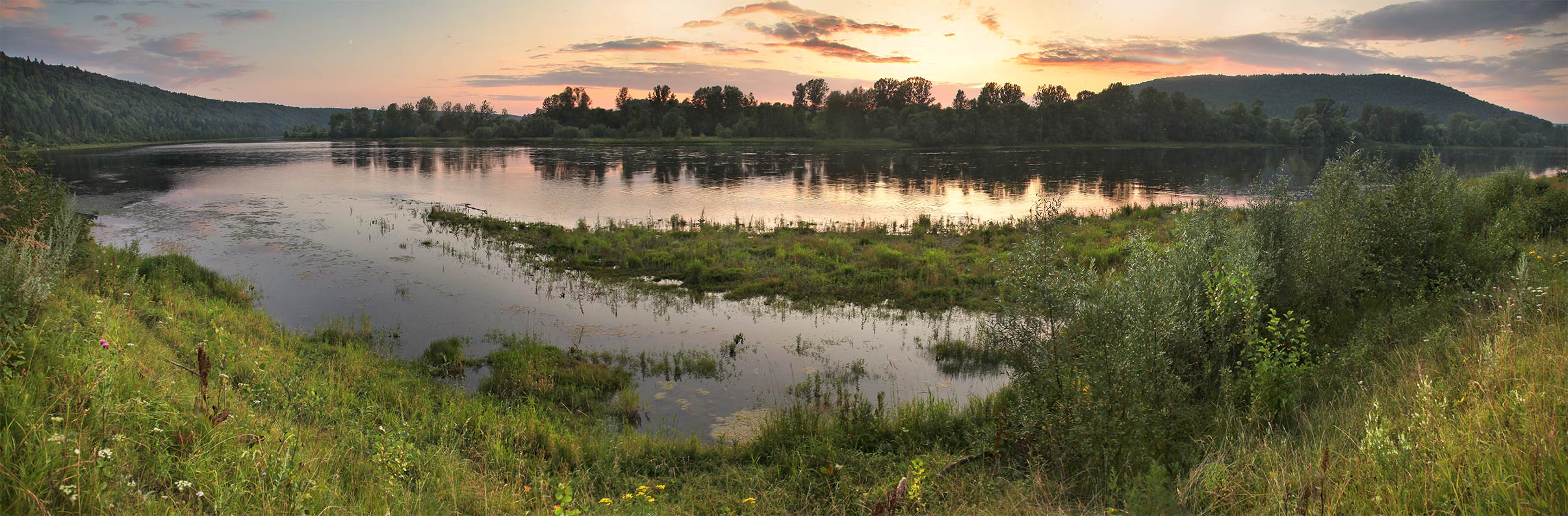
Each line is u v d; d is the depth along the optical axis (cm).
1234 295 803
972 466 716
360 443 704
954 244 2183
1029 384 714
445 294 1628
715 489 704
